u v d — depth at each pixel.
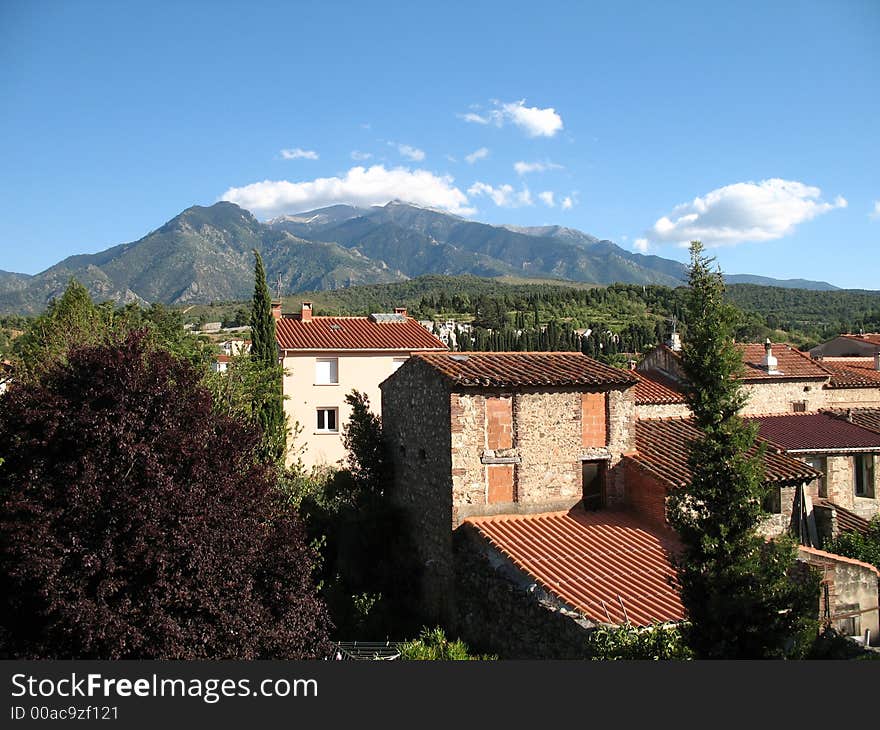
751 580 12.19
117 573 12.80
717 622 12.16
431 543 21.33
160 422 14.42
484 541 18.86
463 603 19.59
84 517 12.73
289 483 26.98
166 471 13.75
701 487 12.81
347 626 20.97
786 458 21.77
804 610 12.09
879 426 29.00
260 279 35.25
